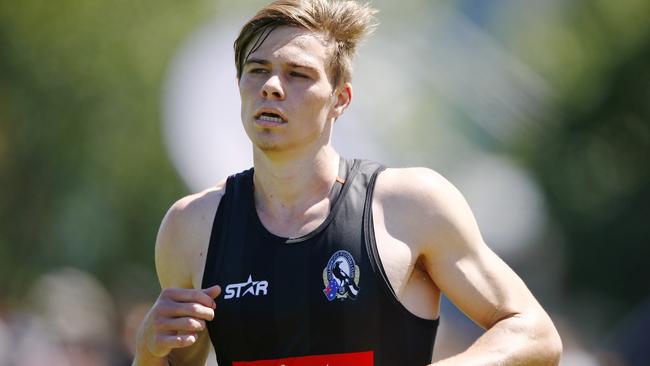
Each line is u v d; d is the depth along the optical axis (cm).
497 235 5691
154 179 6481
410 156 5497
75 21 6300
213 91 3322
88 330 3622
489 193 5825
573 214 6569
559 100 6862
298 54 1311
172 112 3459
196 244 1377
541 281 6203
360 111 3512
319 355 1296
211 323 1338
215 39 3462
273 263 1316
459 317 3866
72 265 6456
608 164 6700
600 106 6756
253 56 1324
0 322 3562
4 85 6250
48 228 6381
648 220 6488
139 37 6356
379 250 1308
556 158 6694
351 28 1343
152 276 6588
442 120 6488
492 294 1315
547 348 1299
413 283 1335
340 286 1295
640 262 6462
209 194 1400
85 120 6353
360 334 1293
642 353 3169
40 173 6362
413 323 1314
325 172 1343
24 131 6300
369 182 1345
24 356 3534
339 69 1344
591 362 3200
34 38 6253
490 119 6700
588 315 6334
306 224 1327
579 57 7138
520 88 6862
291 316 1299
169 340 1271
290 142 1312
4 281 6256
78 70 6312
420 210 1323
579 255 6538
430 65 6650
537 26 7669
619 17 7125
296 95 1310
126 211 6562
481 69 6844
